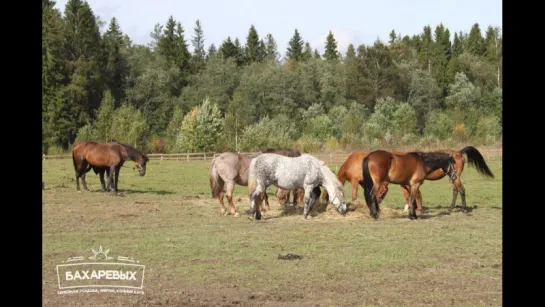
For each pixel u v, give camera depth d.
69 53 77.06
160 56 98.88
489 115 68.31
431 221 14.14
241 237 11.77
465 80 80.25
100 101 79.25
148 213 15.30
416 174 14.38
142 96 82.38
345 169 15.84
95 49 78.81
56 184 23.95
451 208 16.23
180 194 20.73
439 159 14.63
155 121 82.88
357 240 11.45
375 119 68.25
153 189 22.97
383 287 8.05
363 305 7.23
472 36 110.56
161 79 85.69
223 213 15.23
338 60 99.62
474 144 51.53
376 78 83.19
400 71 84.06
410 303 7.32
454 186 16.16
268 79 84.69
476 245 10.98
